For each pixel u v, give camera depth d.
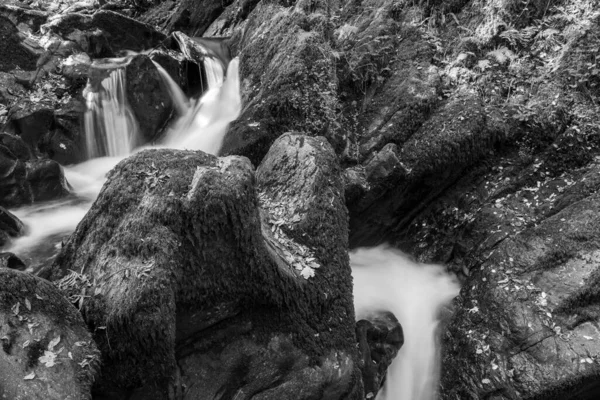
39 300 3.18
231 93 8.91
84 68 7.96
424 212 6.95
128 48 9.57
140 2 16.56
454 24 8.05
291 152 5.17
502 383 4.80
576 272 5.11
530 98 6.91
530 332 4.90
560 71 6.92
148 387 3.52
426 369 5.63
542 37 7.26
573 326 4.86
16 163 6.42
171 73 8.91
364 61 7.66
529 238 5.58
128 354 3.38
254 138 6.83
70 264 3.86
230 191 3.50
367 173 6.46
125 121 8.16
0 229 5.57
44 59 7.98
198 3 14.23
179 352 3.71
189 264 3.54
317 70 7.25
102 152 7.96
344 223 4.99
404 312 6.02
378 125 7.13
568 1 7.35
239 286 3.79
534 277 5.28
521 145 6.70
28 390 2.79
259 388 3.93
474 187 6.74
